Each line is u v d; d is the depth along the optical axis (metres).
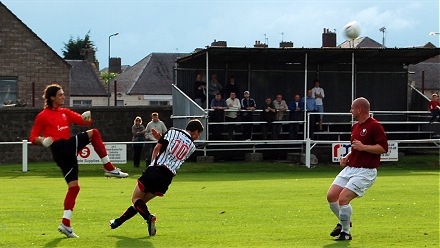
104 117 41.34
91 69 80.44
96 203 20.59
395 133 41.53
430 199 21.36
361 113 13.89
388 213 18.16
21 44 59.31
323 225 16.11
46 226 16.05
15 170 35.69
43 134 14.31
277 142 37.28
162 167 14.35
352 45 53.25
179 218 17.33
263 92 42.12
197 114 37.56
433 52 38.47
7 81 59.06
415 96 43.53
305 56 38.22
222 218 17.33
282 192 23.92
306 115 39.22
